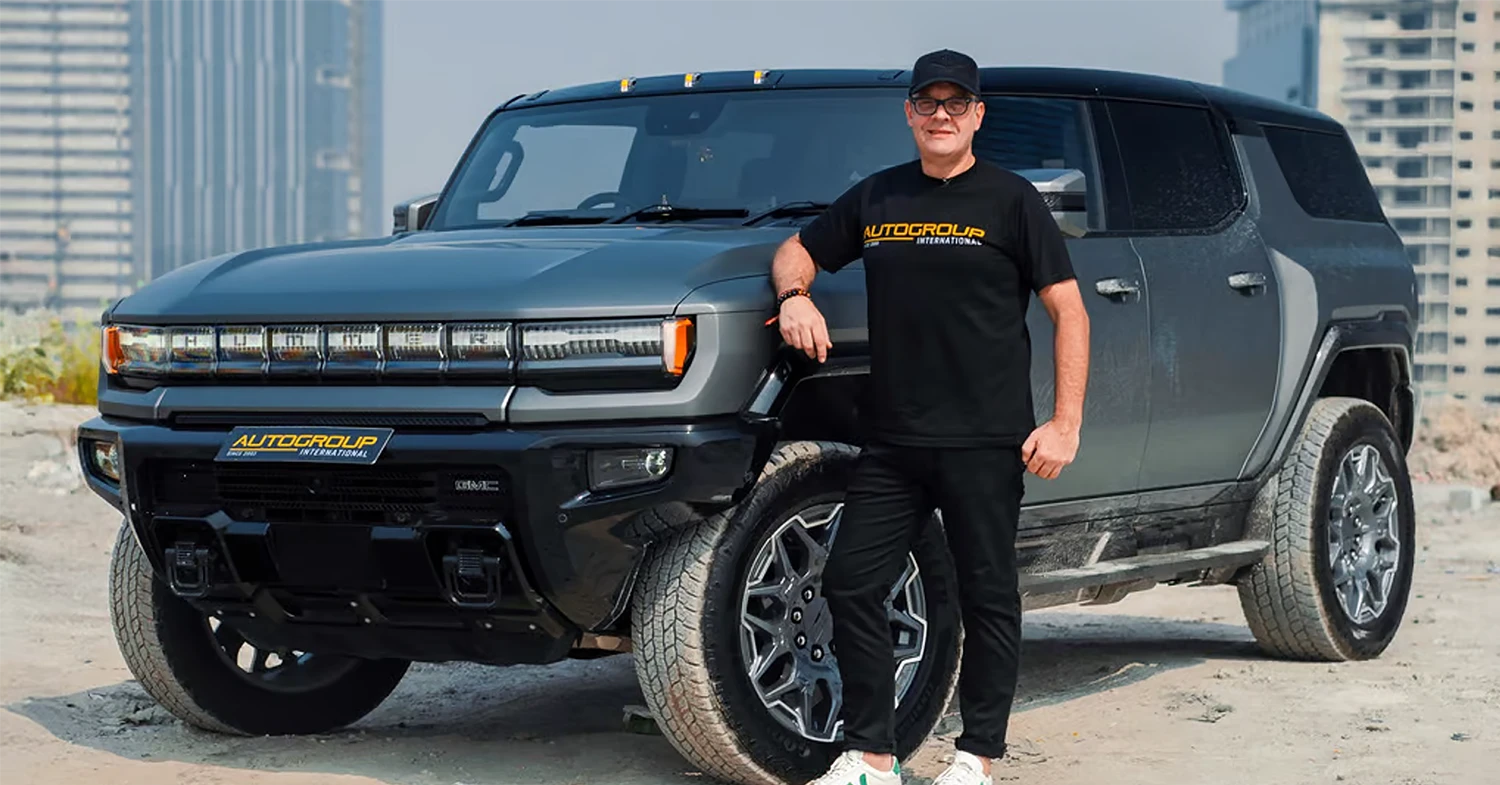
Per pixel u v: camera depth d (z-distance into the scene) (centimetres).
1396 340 718
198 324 486
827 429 481
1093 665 691
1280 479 668
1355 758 522
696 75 601
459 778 495
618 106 602
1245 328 634
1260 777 498
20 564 876
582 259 466
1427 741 544
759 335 455
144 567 524
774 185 555
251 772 501
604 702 620
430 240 530
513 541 443
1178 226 621
